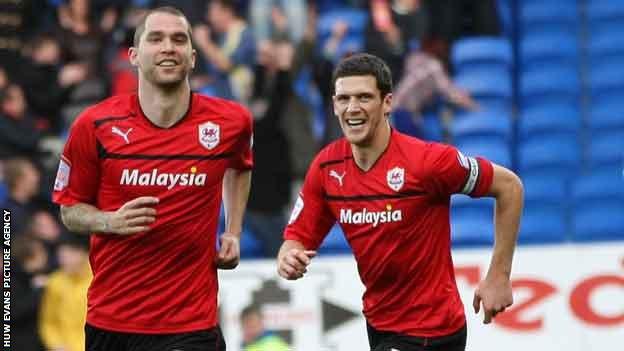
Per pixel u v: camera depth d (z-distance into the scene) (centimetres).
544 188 3947
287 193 3703
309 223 2103
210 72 3869
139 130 2005
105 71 3916
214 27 3931
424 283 2019
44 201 3450
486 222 3747
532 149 4112
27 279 3222
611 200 3891
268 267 3225
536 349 3173
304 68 3912
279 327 3209
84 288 3219
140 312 2019
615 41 4384
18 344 3173
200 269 2030
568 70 4350
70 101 3847
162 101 1997
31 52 3969
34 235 3278
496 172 2025
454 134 4000
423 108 3922
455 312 2028
